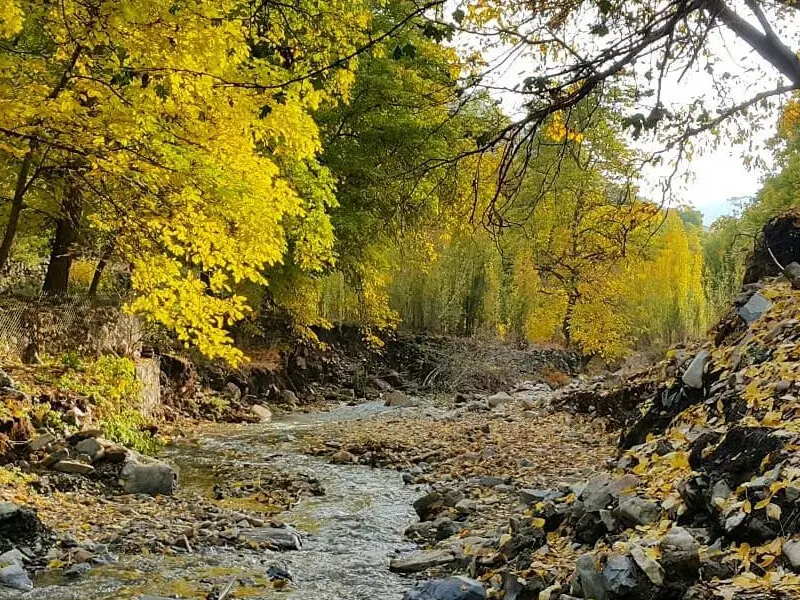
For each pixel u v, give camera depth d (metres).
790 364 5.82
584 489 5.41
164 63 6.30
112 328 12.62
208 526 6.51
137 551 5.64
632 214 5.42
